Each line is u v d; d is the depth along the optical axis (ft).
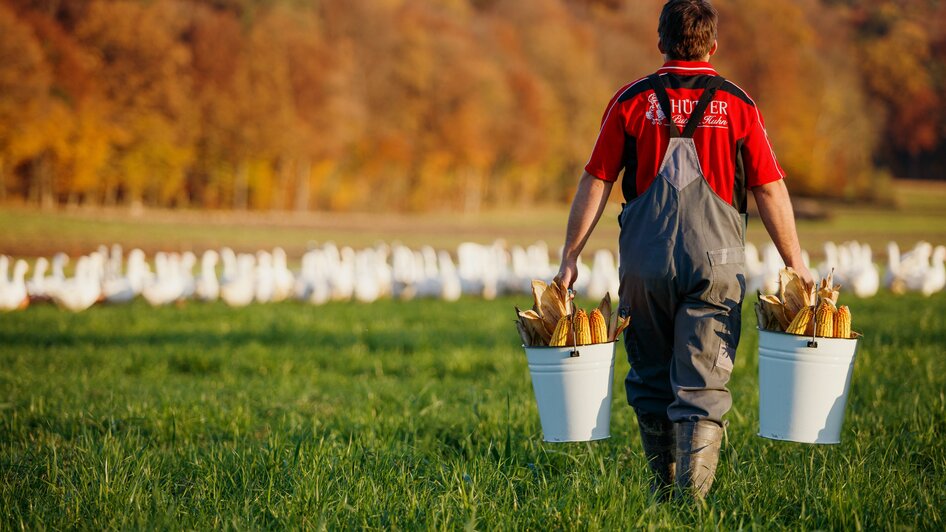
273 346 139.13
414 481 55.42
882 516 46.91
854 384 87.61
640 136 50.90
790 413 49.29
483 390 95.66
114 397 89.30
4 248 408.05
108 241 472.85
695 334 49.19
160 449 67.87
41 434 72.18
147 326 170.19
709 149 50.08
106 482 52.03
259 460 59.11
